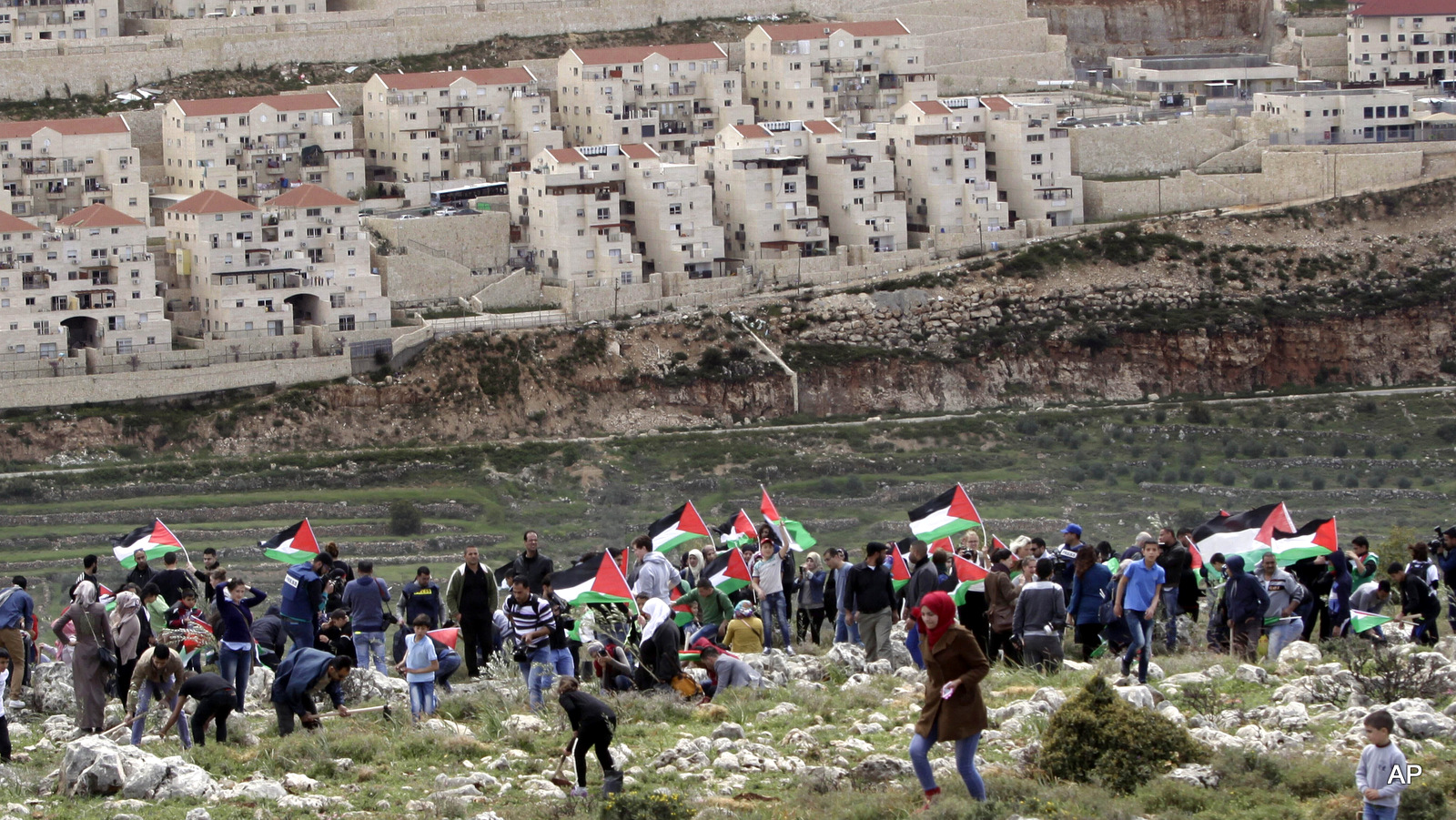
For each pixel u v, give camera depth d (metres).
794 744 96.19
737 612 119.38
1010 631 113.00
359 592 120.31
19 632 114.19
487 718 105.75
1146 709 90.56
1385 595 119.88
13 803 88.44
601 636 119.75
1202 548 134.12
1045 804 82.12
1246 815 82.00
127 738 103.69
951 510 146.00
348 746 98.75
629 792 86.50
